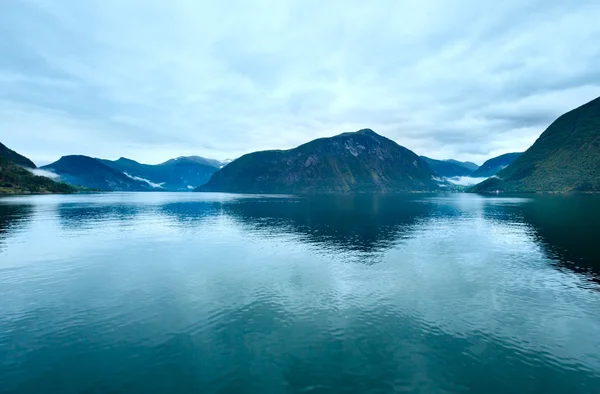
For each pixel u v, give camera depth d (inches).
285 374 826.8
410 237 2878.9
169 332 1045.8
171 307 1250.0
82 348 945.5
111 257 2080.5
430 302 1309.1
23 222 3826.3
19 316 1159.6
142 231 3238.2
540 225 3580.2
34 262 1940.2
